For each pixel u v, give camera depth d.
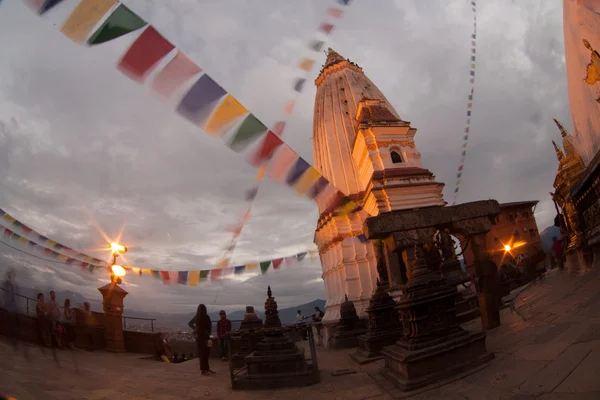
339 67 39.72
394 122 29.02
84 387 7.16
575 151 17.39
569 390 4.56
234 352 13.28
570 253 14.64
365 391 6.95
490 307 10.12
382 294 11.76
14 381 6.27
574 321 7.43
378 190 26.19
